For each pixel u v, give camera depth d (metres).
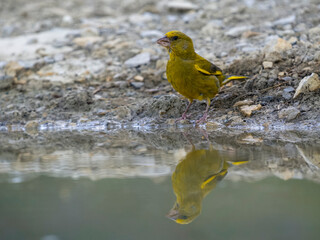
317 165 7.12
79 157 8.30
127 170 7.35
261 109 10.78
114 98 12.45
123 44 15.27
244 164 7.32
